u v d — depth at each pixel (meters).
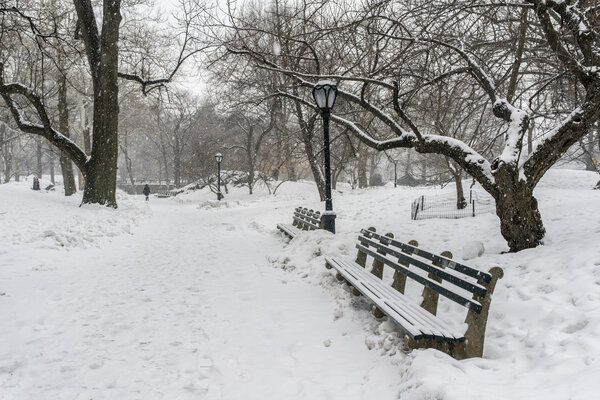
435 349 3.40
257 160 37.69
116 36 15.12
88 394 3.24
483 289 3.53
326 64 10.21
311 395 3.30
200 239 11.88
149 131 50.16
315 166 20.20
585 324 3.62
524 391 2.57
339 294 5.69
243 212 20.89
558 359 3.10
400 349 3.79
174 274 7.47
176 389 3.38
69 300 5.70
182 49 15.41
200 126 48.88
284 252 8.74
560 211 9.97
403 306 4.24
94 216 13.31
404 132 7.99
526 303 4.44
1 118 26.38
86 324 4.80
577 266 4.97
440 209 14.40
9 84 14.18
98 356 3.95
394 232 10.07
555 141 6.38
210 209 24.42
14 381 3.37
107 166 15.52
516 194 6.49
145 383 3.46
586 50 6.46
